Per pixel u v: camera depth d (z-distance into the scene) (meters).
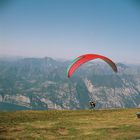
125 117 49.62
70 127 40.62
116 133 36.03
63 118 49.62
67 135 35.81
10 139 33.50
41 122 45.12
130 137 33.47
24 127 40.56
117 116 51.12
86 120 47.22
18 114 53.69
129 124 42.09
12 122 45.12
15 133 36.59
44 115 53.03
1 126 41.25
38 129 39.06
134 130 37.31
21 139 33.66
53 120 47.31
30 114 53.91
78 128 39.97
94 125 42.22
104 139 33.16
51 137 34.78
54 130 38.47
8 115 52.09
